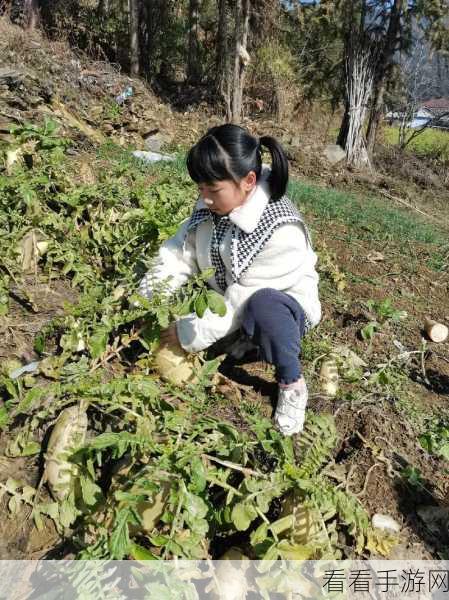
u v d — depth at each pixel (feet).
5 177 10.60
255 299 6.88
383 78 37.19
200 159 6.24
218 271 7.48
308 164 33.91
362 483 7.20
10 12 36.99
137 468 6.06
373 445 7.79
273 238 6.79
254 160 6.41
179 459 5.77
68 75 28.71
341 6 37.37
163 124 30.68
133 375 7.10
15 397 6.77
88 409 6.84
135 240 10.27
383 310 11.59
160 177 17.60
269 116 43.91
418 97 46.78
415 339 11.54
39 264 10.05
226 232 7.07
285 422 7.09
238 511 5.65
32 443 6.55
